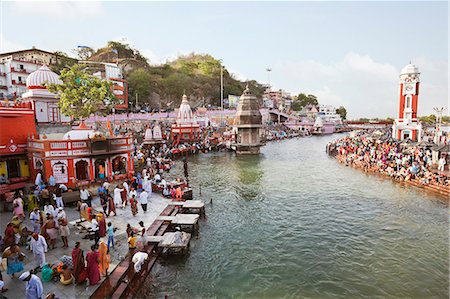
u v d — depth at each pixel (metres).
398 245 17.52
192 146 55.72
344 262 15.66
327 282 13.90
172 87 94.62
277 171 39.09
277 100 142.38
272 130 93.75
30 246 13.78
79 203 19.12
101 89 30.22
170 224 18.73
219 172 38.28
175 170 39.25
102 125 57.38
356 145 51.94
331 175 36.38
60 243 15.18
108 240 14.91
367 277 14.30
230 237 18.59
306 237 18.64
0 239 13.95
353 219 21.55
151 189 25.11
